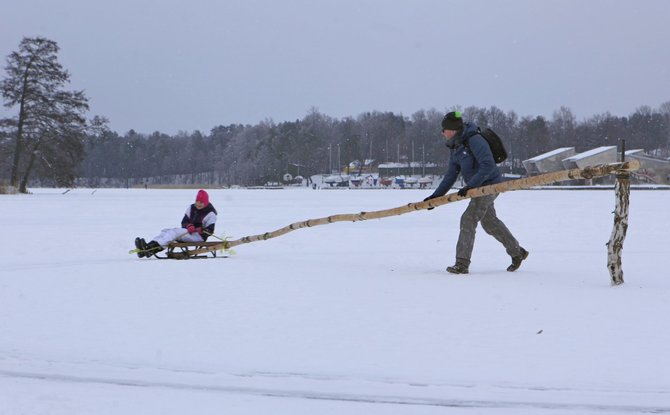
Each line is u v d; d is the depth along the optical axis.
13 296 7.29
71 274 8.87
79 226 19.91
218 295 7.24
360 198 46.56
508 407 3.86
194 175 194.88
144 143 197.00
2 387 4.26
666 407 3.85
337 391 4.14
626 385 4.17
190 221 11.70
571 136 142.62
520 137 138.88
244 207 31.62
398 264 10.33
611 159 84.75
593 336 5.31
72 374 4.51
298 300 6.93
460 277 8.49
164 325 5.84
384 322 5.89
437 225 19.27
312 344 5.16
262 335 5.46
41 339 5.39
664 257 11.01
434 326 5.72
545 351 4.90
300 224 10.44
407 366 4.58
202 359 4.80
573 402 3.92
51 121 61.91
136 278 8.47
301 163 152.12
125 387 4.26
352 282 8.08
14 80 61.25
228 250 12.20
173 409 3.85
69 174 63.38
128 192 70.62
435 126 157.12
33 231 17.97
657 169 83.31
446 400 3.97
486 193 8.35
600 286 7.71
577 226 18.64
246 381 4.33
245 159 173.25
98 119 64.19
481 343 5.15
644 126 152.00
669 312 6.17
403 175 147.12
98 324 5.91
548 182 7.92
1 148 61.75
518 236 15.67
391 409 3.84
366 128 167.00
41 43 61.72
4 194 57.78
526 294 7.16
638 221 20.03
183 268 9.44
